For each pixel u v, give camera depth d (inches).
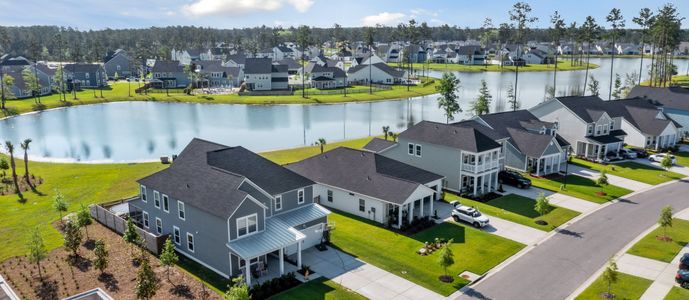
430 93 5954.7
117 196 2037.4
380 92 5994.1
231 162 1589.6
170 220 1523.1
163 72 6633.9
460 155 2068.2
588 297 1216.2
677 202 1967.3
